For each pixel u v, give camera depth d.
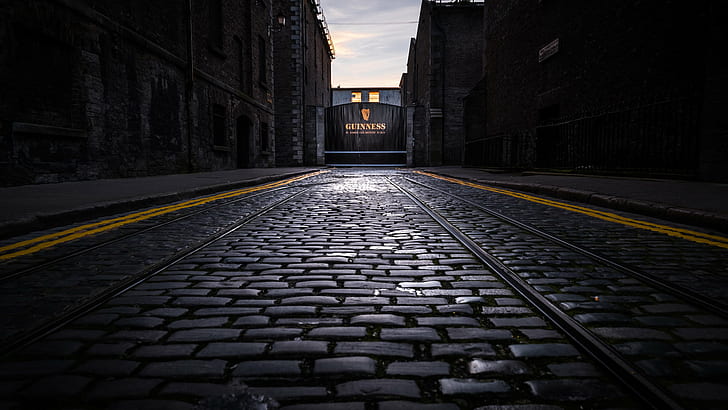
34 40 7.89
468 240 3.95
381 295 2.43
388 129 29.52
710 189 6.59
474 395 1.41
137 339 1.83
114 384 1.47
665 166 9.18
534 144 16.06
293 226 4.80
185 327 1.96
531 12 16.23
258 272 2.91
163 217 5.32
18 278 2.72
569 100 13.56
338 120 29.42
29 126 7.59
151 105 11.66
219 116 16.47
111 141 9.98
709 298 2.31
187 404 1.35
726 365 1.59
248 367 1.59
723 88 7.50
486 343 1.80
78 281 2.66
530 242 3.87
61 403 1.37
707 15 8.70
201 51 14.74
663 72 9.74
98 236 4.09
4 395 1.41
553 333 1.90
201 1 14.72
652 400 1.37
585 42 12.66
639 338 1.83
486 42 21.56
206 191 8.41
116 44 10.07
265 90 22.31
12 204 5.05
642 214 5.34
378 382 1.49
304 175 17.14
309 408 1.33
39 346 1.76
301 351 1.72
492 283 2.66
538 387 1.46
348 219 5.32
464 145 22.42
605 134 11.34
